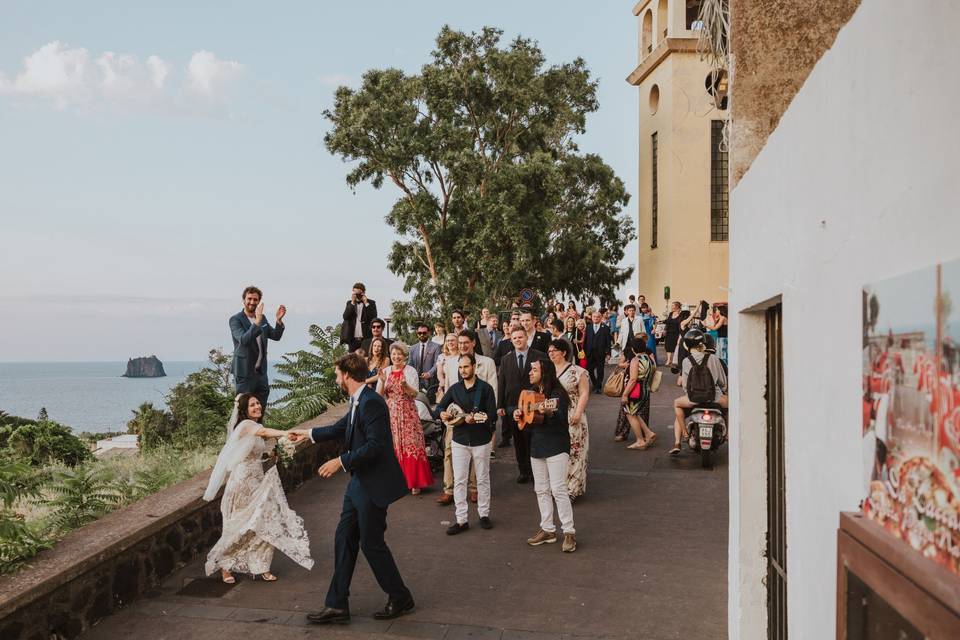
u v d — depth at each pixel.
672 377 21.72
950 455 1.41
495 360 13.39
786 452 2.99
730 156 4.33
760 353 4.15
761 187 3.52
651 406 16.69
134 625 6.06
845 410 2.18
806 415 2.66
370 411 6.20
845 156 2.18
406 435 9.84
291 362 14.59
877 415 1.86
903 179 1.70
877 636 1.72
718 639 5.64
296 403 14.03
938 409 1.46
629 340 16.44
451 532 8.23
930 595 1.42
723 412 11.00
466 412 8.38
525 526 8.48
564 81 37.78
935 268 1.48
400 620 6.09
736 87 4.25
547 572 7.05
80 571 5.84
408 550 7.76
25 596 5.29
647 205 39.34
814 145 2.54
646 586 6.65
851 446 2.12
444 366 11.15
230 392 15.77
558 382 7.80
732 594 4.47
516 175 33.84
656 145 38.09
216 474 6.96
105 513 8.48
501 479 10.65
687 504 9.18
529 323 12.99
